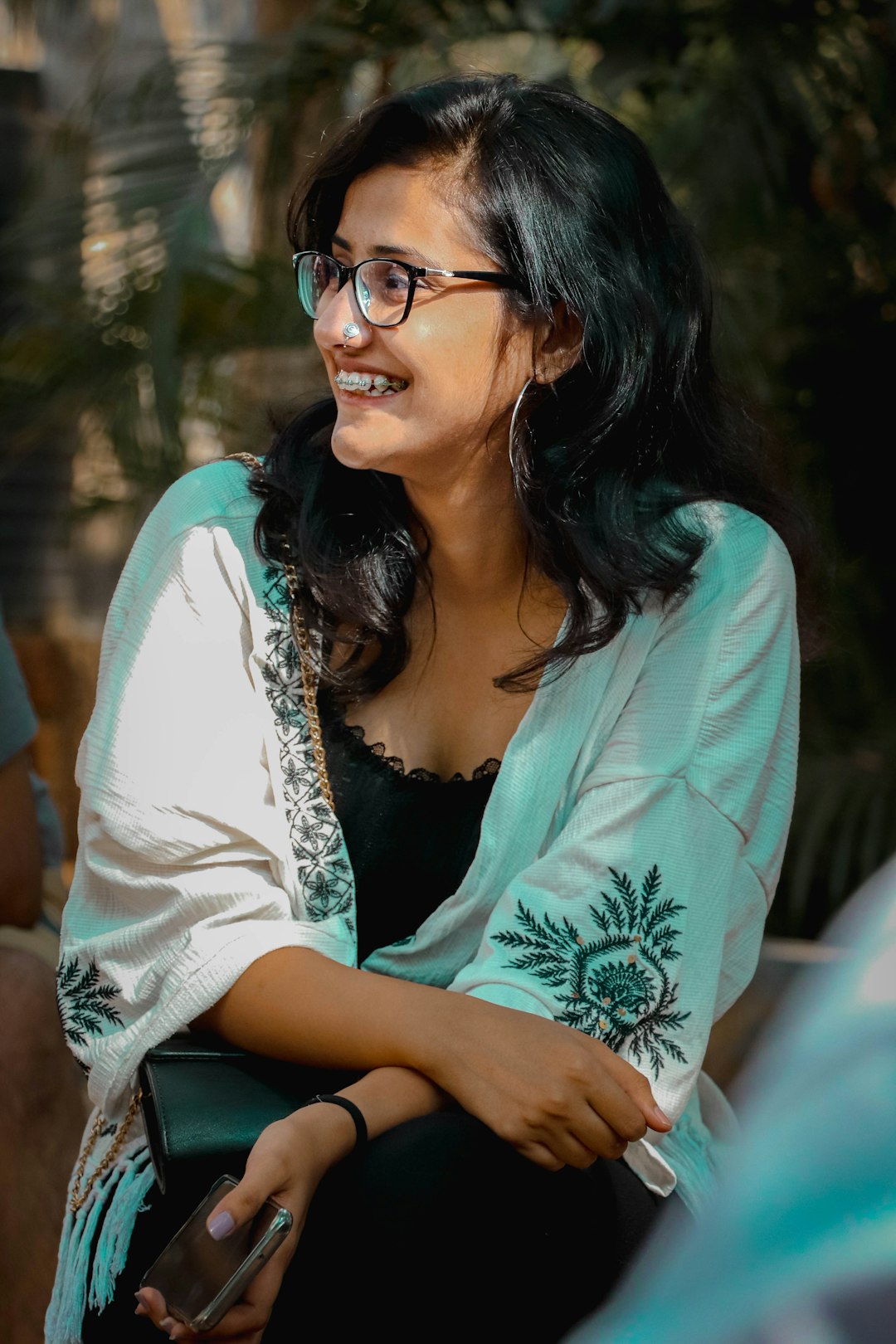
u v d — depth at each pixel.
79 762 1.81
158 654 1.80
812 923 4.23
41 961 2.05
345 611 1.78
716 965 1.69
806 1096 0.50
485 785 1.79
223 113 4.36
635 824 1.71
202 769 1.76
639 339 1.75
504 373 1.72
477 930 1.76
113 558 6.38
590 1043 1.55
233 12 6.58
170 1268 1.34
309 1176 1.38
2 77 6.21
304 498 1.83
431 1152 1.38
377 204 1.69
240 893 1.70
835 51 4.33
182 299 4.31
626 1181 1.60
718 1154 1.79
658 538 1.78
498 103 1.71
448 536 1.80
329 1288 1.41
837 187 4.43
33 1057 1.97
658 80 4.52
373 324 1.68
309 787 1.79
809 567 2.05
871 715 4.18
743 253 4.26
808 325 4.36
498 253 1.69
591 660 1.77
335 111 4.39
